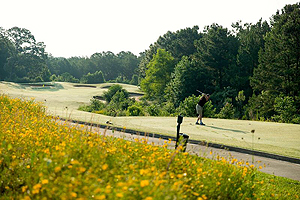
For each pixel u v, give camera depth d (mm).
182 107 40188
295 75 51500
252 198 6957
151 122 25250
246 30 86500
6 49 120750
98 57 193500
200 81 68375
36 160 5871
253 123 26219
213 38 71250
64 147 6090
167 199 3980
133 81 147625
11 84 80625
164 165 6191
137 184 4297
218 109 57938
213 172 6348
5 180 5609
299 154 14430
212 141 16266
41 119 12133
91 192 4137
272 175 10273
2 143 6121
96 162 5262
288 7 62500
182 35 98562
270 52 54156
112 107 47594
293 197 8008
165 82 87438
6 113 12719
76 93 71188
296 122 36750
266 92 50875
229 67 68438
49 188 4344
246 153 14453
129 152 7074
